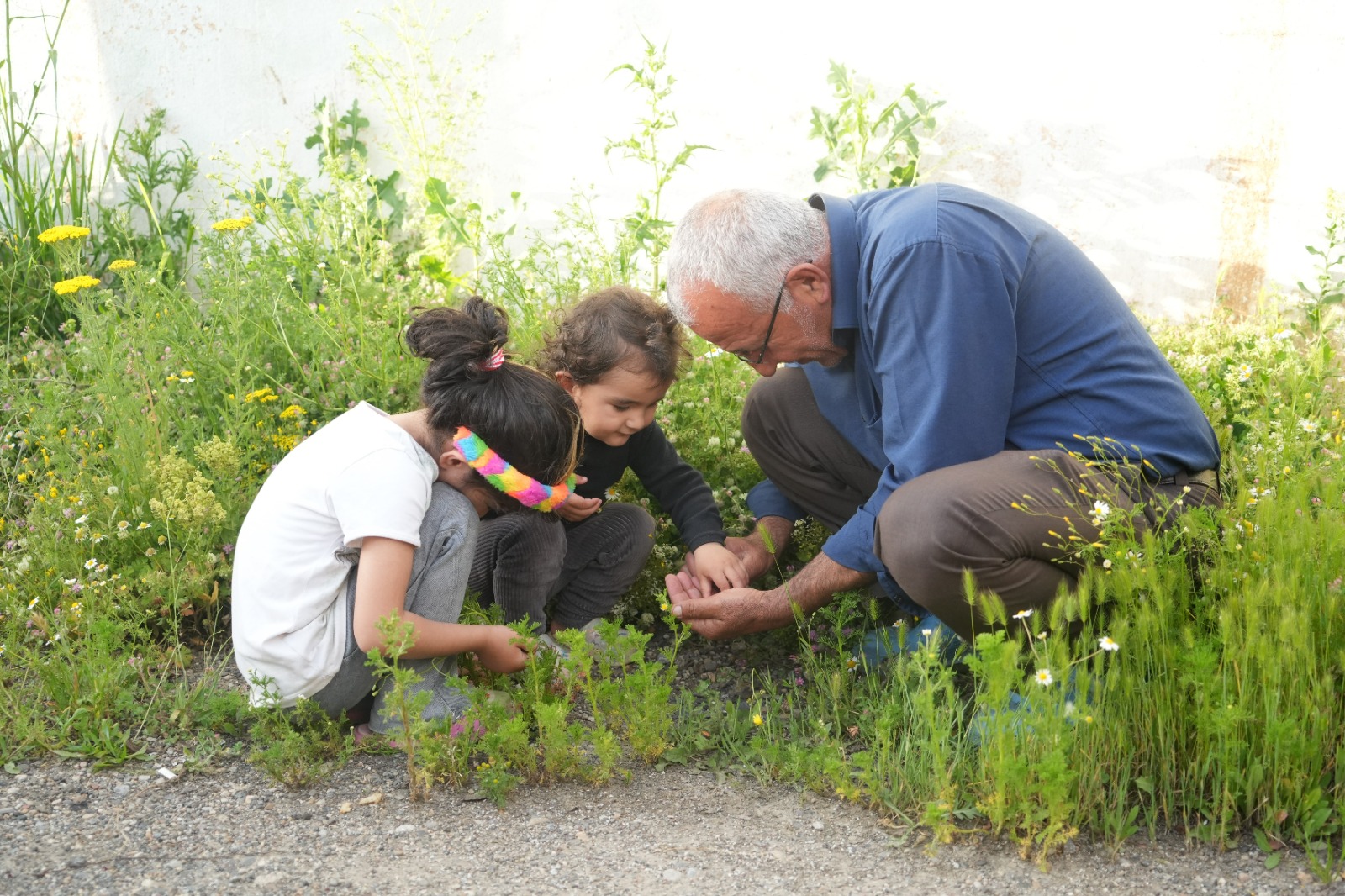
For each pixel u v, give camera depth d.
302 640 2.39
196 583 2.98
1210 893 1.98
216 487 3.23
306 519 2.40
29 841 2.11
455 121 5.67
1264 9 5.00
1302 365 3.89
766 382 3.23
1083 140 5.28
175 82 5.80
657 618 3.35
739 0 5.40
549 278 4.33
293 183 4.43
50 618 2.82
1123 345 2.62
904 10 5.31
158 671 2.84
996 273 2.46
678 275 2.65
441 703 2.53
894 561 2.47
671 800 2.35
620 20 5.50
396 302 4.33
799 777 2.40
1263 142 5.12
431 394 2.48
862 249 2.61
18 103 5.88
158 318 4.05
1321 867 2.00
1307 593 2.20
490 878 2.04
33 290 5.23
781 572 3.35
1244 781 2.14
